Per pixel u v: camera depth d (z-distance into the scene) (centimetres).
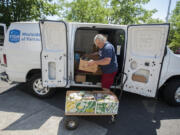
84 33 516
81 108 213
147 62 263
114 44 359
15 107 277
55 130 217
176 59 289
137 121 253
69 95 229
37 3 652
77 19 809
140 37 265
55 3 733
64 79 281
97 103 214
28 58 295
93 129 224
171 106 312
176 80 300
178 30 1063
